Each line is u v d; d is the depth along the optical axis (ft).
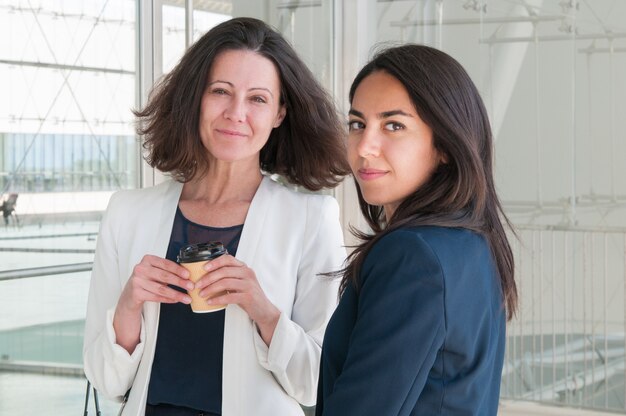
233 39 5.61
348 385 3.95
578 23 15.46
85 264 10.14
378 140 4.22
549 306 15.69
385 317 3.92
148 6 10.93
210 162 5.84
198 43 5.67
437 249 3.95
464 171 4.17
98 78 10.24
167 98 5.77
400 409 3.92
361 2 16.76
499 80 15.99
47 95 9.64
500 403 15.90
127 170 10.61
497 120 16.01
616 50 15.28
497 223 4.42
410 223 4.12
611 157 15.33
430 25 16.49
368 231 16.80
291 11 15.08
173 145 5.74
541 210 15.70
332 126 6.06
